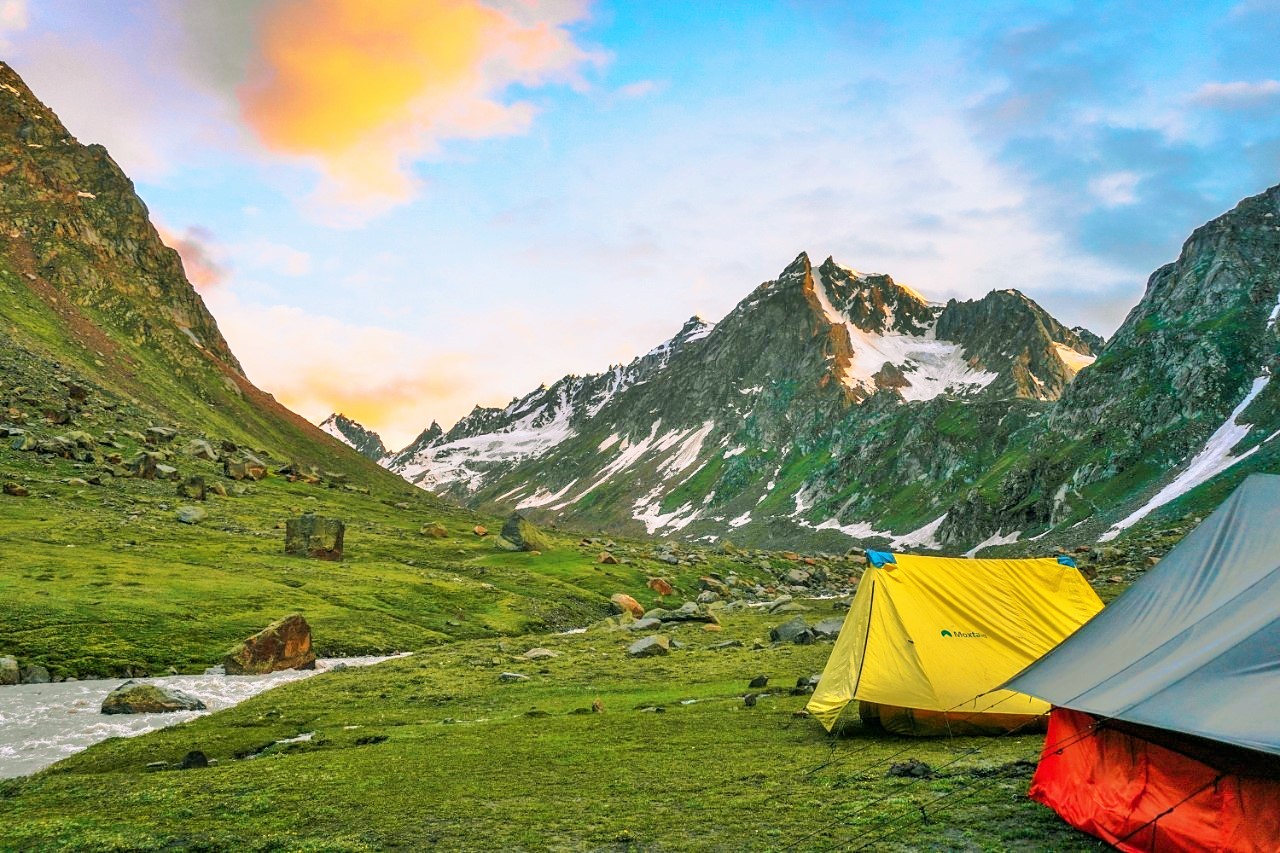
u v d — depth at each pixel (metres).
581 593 102.25
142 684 39.88
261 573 82.31
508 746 26.36
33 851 16.06
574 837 15.98
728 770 21.23
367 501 172.38
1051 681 16.19
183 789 21.55
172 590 68.12
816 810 16.98
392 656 62.47
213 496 128.25
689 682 42.28
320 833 16.88
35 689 44.69
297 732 32.78
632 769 21.98
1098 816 14.55
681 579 124.12
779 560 166.38
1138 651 15.34
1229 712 12.02
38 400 145.50
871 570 27.00
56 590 62.34
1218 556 16.25
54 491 104.75
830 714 25.30
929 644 25.20
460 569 109.25
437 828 16.89
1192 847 12.71
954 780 18.77
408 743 28.08
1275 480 16.86
